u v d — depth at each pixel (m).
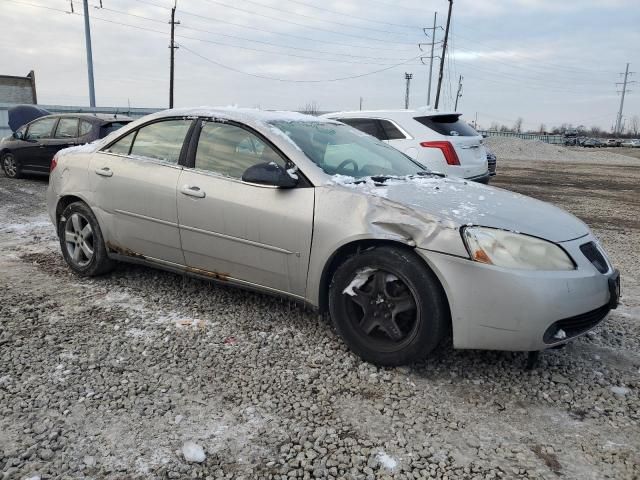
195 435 2.62
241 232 3.75
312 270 3.52
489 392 3.10
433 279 3.10
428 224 3.11
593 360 3.54
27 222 7.34
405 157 4.65
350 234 3.31
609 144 66.06
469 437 2.67
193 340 3.65
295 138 3.92
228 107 4.37
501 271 2.94
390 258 3.18
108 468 2.37
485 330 3.01
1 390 2.95
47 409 2.79
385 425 2.75
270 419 2.77
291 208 3.55
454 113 8.16
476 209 3.25
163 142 4.35
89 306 4.21
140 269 5.12
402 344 3.23
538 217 3.33
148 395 2.96
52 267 5.21
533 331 2.95
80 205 4.76
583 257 3.14
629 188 15.17
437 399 3.01
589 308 3.08
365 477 2.36
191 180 4.02
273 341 3.67
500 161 29.30
